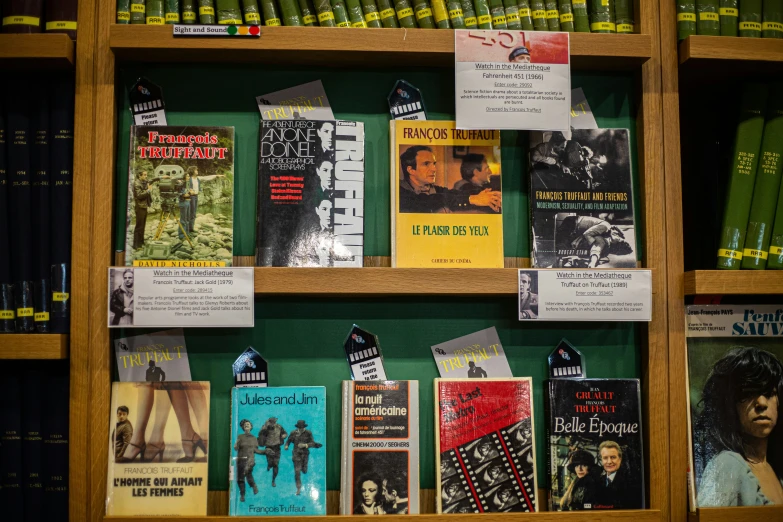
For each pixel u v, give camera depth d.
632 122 1.51
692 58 1.41
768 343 1.44
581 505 1.36
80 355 1.31
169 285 1.30
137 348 1.39
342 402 1.39
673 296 1.42
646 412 1.41
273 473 1.35
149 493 1.32
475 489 1.36
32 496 1.29
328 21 1.42
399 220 1.42
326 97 1.48
